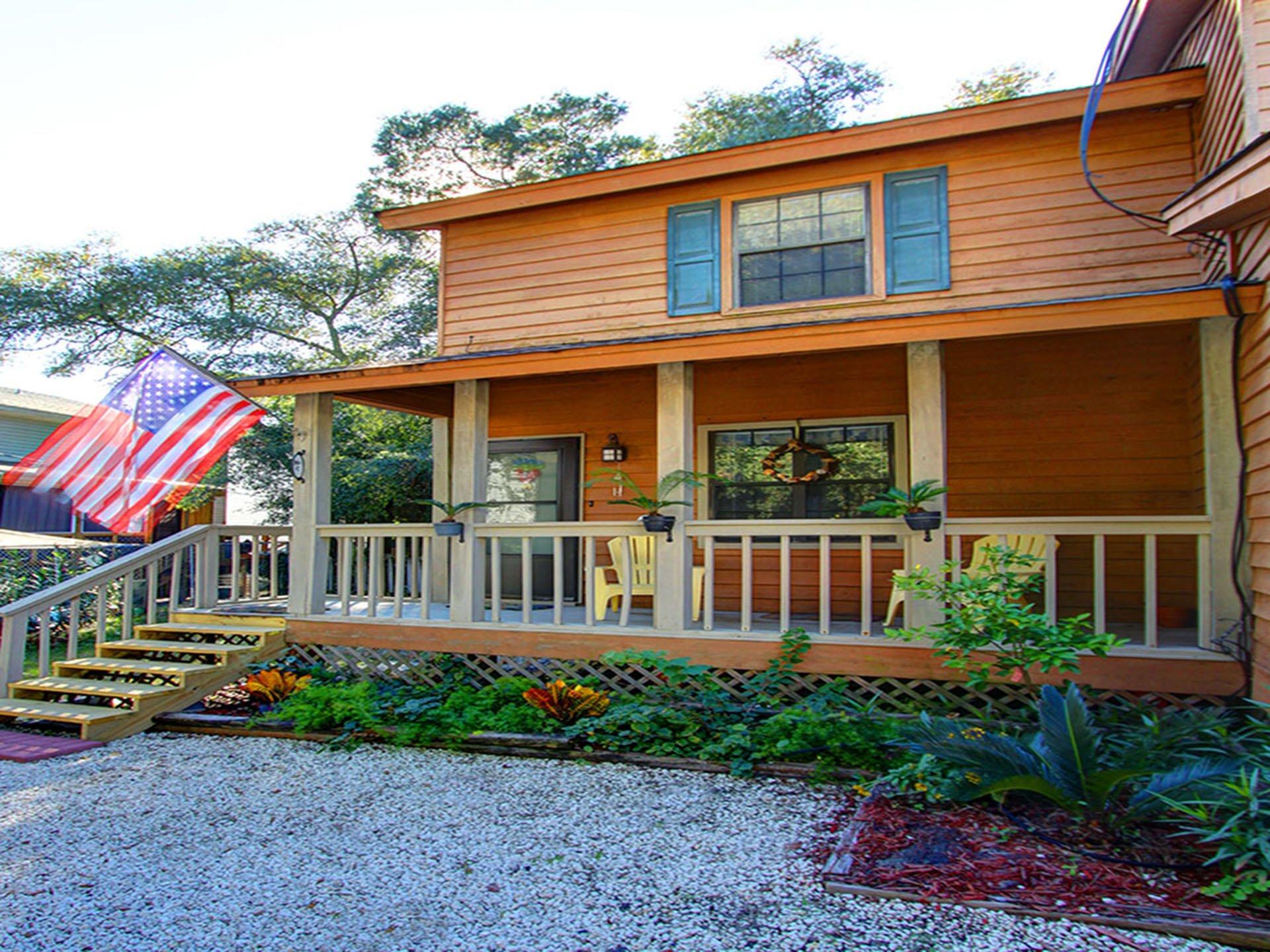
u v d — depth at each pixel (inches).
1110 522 207.3
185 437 317.1
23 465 398.6
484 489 279.0
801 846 151.9
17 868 147.9
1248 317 195.3
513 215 336.5
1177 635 246.4
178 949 117.7
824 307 285.1
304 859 150.4
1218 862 127.7
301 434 300.7
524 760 215.2
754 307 295.1
